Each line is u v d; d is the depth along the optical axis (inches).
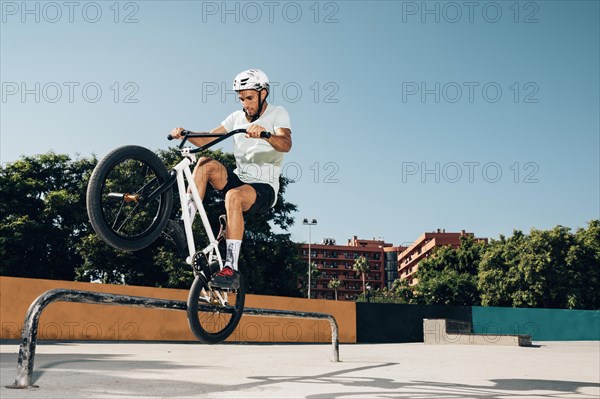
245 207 146.6
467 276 2082.9
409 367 219.5
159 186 129.0
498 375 192.2
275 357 274.2
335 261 5374.0
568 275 1641.2
